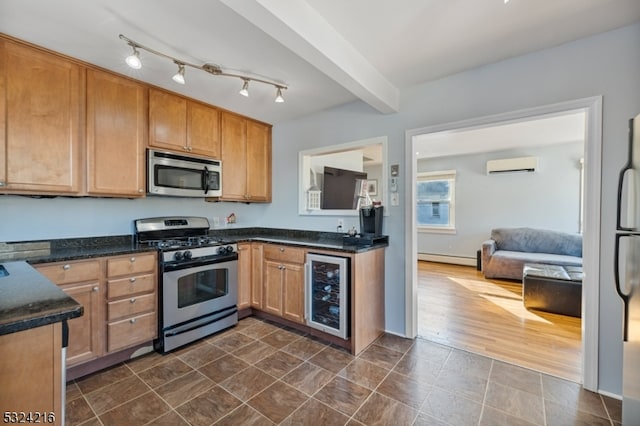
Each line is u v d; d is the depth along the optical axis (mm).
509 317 3197
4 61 1854
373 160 6473
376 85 2338
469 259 5984
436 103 2506
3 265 1466
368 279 2555
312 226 3408
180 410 1710
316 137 3348
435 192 6449
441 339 2666
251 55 2080
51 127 2047
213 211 3449
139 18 1671
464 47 2025
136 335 2260
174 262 2453
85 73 2209
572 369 2160
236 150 3365
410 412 1704
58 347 882
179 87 2650
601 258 1858
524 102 2121
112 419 1629
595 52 1880
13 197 2135
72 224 2404
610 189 1830
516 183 5508
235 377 2053
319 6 1613
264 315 3195
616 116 1816
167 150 2711
